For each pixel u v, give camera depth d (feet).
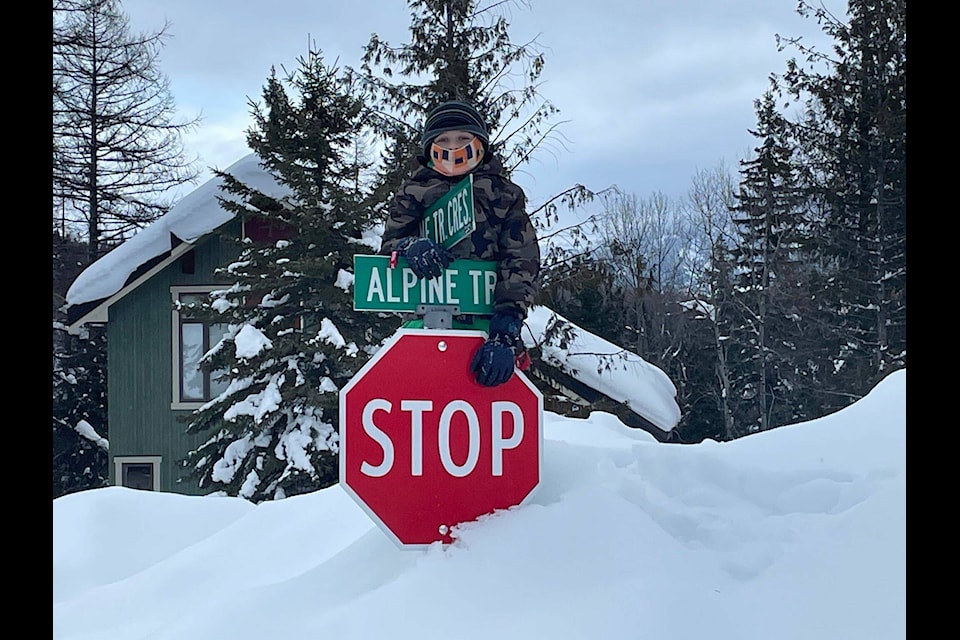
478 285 9.53
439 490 9.08
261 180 49.93
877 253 65.16
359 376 9.00
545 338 47.32
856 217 67.26
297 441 41.42
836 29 66.80
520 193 9.82
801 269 83.10
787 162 75.41
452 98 44.96
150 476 56.24
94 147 85.51
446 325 9.40
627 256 50.34
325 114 48.24
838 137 67.05
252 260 45.44
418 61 46.16
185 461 50.44
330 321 43.80
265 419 41.93
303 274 43.70
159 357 55.98
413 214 10.03
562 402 47.24
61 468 73.36
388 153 46.85
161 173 88.43
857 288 65.87
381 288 9.29
